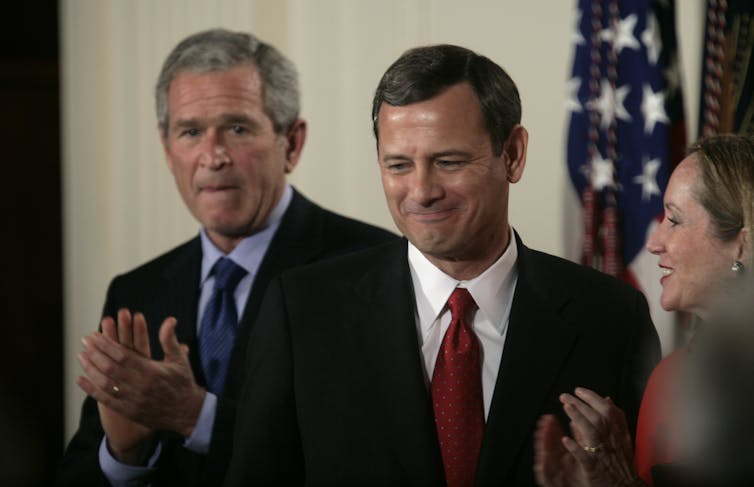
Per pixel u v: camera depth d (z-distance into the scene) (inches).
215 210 318.7
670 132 452.1
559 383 245.6
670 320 437.1
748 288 229.5
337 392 247.4
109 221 614.5
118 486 302.7
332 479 241.6
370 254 272.4
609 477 216.5
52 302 734.5
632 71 455.5
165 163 612.7
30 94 744.3
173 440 308.8
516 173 247.8
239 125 317.4
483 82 233.8
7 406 206.8
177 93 318.7
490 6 608.4
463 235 237.1
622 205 449.4
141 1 617.0
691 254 237.5
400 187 236.2
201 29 613.9
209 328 322.7
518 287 254.8
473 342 248.1
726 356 223.5
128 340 282.5
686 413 223.6
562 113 597.9
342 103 613.3
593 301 257.8
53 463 714.8
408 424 239.8
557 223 596.7
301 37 614.5
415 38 611.5
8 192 738.2
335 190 611.8
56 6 741.9
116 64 616.4
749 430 213.5
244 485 245.8
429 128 229.5
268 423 251.1
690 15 582.9
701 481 213.8
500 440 236.8
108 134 617.0
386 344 248.8
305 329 256.7
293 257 324.8
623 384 250.5
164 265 342.6
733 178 232.2
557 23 599.2
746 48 441.7
